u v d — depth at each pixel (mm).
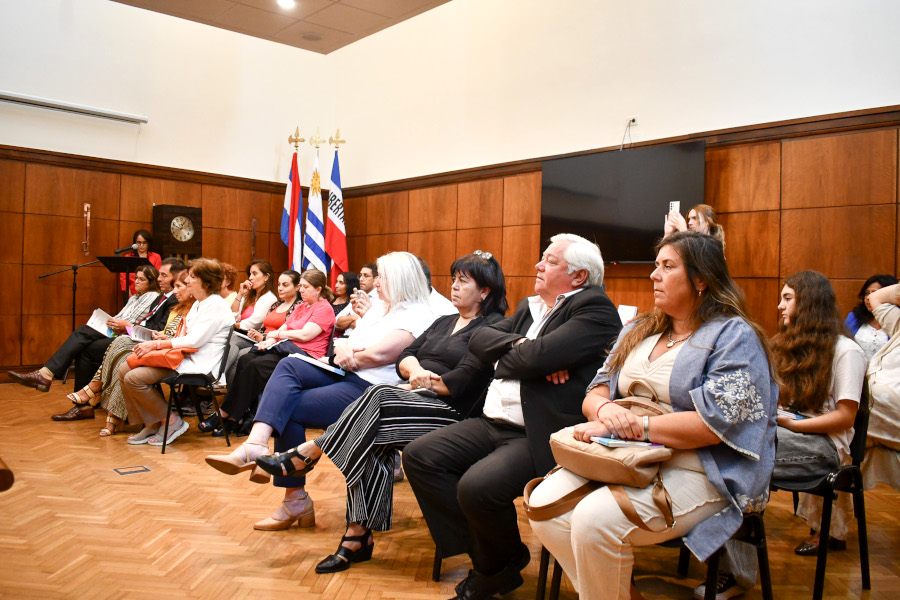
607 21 5898
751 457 1612
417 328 2934
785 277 4781
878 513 3225
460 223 7188
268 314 5180
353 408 2436
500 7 6832
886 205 4340
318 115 8805
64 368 4934
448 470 2189
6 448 3980
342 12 4188
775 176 4836
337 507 3100
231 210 8156
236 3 4066
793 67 4758
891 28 4340
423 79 7656
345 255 8078
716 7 5160
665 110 5473
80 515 2879
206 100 7945
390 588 2240
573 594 2211
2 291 6656
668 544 1668
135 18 7395
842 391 2326
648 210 5422
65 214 7000
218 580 2266
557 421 2045
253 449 2537
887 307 2777
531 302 2508
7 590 2129
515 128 6680
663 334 1851
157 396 4207
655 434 1627
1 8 6570
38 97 6707
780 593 2252
